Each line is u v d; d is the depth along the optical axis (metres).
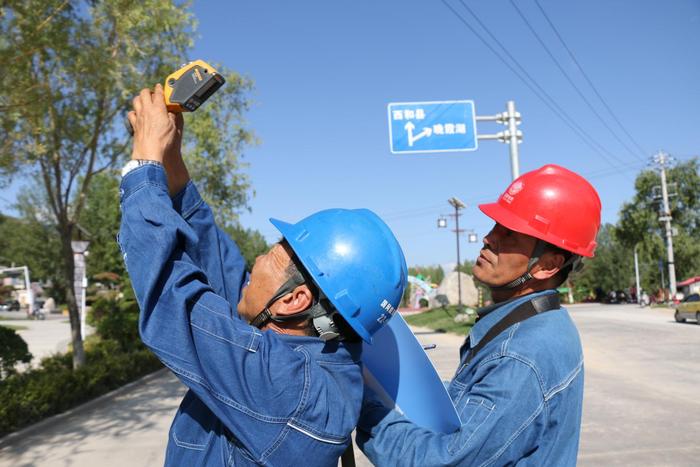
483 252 1.91
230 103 18.16
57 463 5.71
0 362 9.03
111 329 15.02
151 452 6.07
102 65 7.55
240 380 1.25
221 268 1.76
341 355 1.43
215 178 18.25
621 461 5.34
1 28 6.34
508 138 12.05
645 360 12.33
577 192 1.82
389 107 11.94
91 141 9.46
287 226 1.54
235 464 1.31
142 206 1.31
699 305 22.06
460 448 1.40
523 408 1.45
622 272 52.12
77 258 13.72
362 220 1.54
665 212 39.84
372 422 1.55
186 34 9.80
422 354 1.52
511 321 1.68
